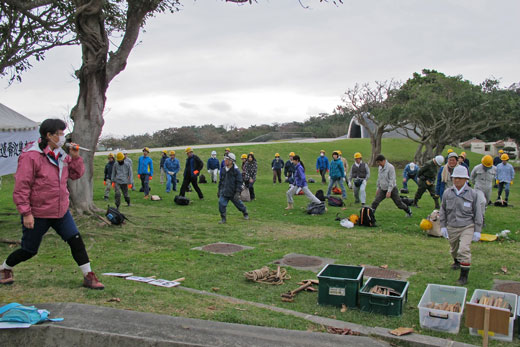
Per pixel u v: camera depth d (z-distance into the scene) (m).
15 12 12.07
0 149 15.35
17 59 12.72
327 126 95.06
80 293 5.11
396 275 7.04
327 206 15.32
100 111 10.85
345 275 5.98
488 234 10.44
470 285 6.50
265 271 6.74
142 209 14.24
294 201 16.75
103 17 10.48
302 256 8.23
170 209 14.52
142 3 10.97
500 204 15.54
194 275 6.79
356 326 4.80
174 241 9.41
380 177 12.17
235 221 12.27
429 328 4.82
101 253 8.11
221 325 4.47
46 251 8.09
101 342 4.04
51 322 4.24
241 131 84.25
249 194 16.77
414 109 36.62
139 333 4.12
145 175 17.19
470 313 4.62
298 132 85.06
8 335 4.09
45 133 4.84
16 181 4.71
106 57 10.56
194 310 4.88
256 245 9.20
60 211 5.02
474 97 35.66
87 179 10.76
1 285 5.27
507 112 38.66
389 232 10.91
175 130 63.94
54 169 4.92
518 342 4.52
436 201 14.39
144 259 7.69
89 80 10.55
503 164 15.78
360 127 68.06
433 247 9.16
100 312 4.52
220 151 39.16
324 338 4.38
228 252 8.47
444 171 12.18
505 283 6.58
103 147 53.12
